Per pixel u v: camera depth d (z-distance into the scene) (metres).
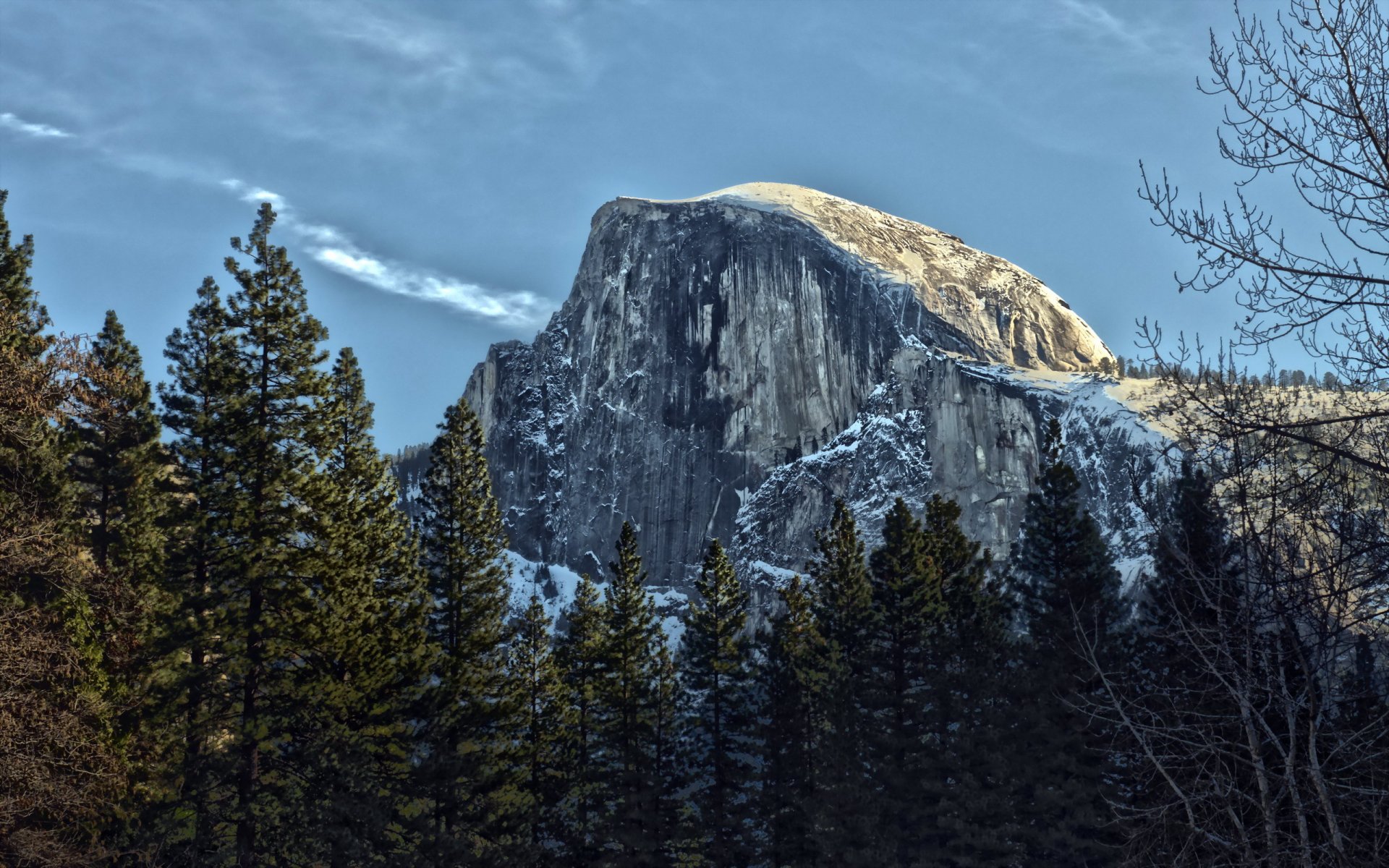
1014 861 46.69
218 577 40.56
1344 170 11.37
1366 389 11.29
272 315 43.28
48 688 29.86
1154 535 14.38
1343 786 12.05
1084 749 44.28
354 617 44.75
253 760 39.62
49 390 29.08
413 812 46.50
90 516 43.59
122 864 36.53
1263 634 12.67
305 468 43.81
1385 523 11.45
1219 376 11.99
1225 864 12.63
